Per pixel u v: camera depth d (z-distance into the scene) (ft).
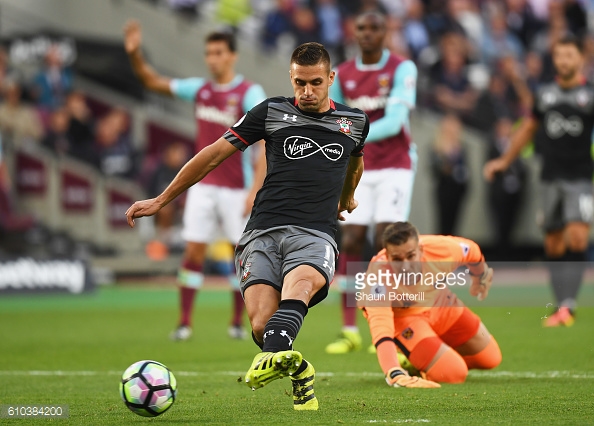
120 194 203.41
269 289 58.18
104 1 211.61
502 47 245.45
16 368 91.97
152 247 206.59
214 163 59.62
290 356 51.52
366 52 104.88
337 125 60.44
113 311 160.15
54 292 174.70
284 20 223.10
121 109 209.46
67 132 200.64
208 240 119.65
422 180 210.79
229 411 62.39
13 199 193.16
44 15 208.13
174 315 153.58
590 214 130.11
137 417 59.98
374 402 65.82
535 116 130.52
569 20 247.09
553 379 79.82
